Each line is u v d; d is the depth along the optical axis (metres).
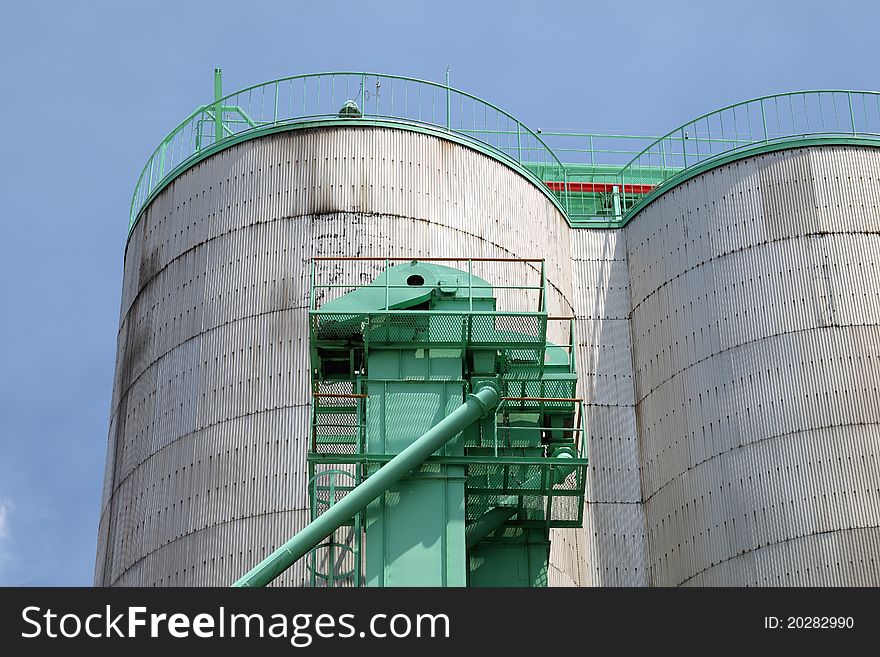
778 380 48.12
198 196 50.22
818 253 49.66
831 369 47.81
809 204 50.56
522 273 50.06
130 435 48.16
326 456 32.75
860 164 51.19
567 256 53.22
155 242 51.00
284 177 49.09
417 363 33.16
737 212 51.31
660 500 49.50
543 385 35.22
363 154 49.31
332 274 47.22
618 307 53.25
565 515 36.84
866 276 49.16
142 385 48.50
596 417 51.47
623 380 52.09
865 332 48.16
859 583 44.62
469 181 50.19
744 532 46.66
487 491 33.88
